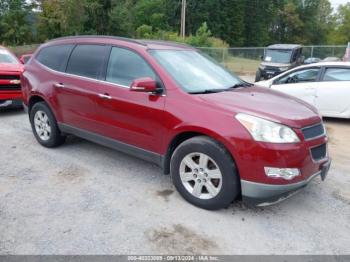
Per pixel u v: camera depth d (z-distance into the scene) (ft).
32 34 123.03
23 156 17.79
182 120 12.56
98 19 103.35
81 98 16.16
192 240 10.88
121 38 15.75
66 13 97.40
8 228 11.27
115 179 15.21
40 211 12.37
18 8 121.49
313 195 14.30
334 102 28.12
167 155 13.52
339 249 10.67
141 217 12.10
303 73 29.84
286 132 11.34
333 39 251.39
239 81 16.34
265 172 11.22
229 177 11.80
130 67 14.66
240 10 201.57
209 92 13.55
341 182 15.81
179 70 14.26
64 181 14.89
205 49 90.94
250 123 11.34
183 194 13.16
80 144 19.79
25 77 19.65
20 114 28.07
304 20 259.39
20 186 14.32
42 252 10.12
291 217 12.44
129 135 14.56
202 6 180.96
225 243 10.79
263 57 68.54
